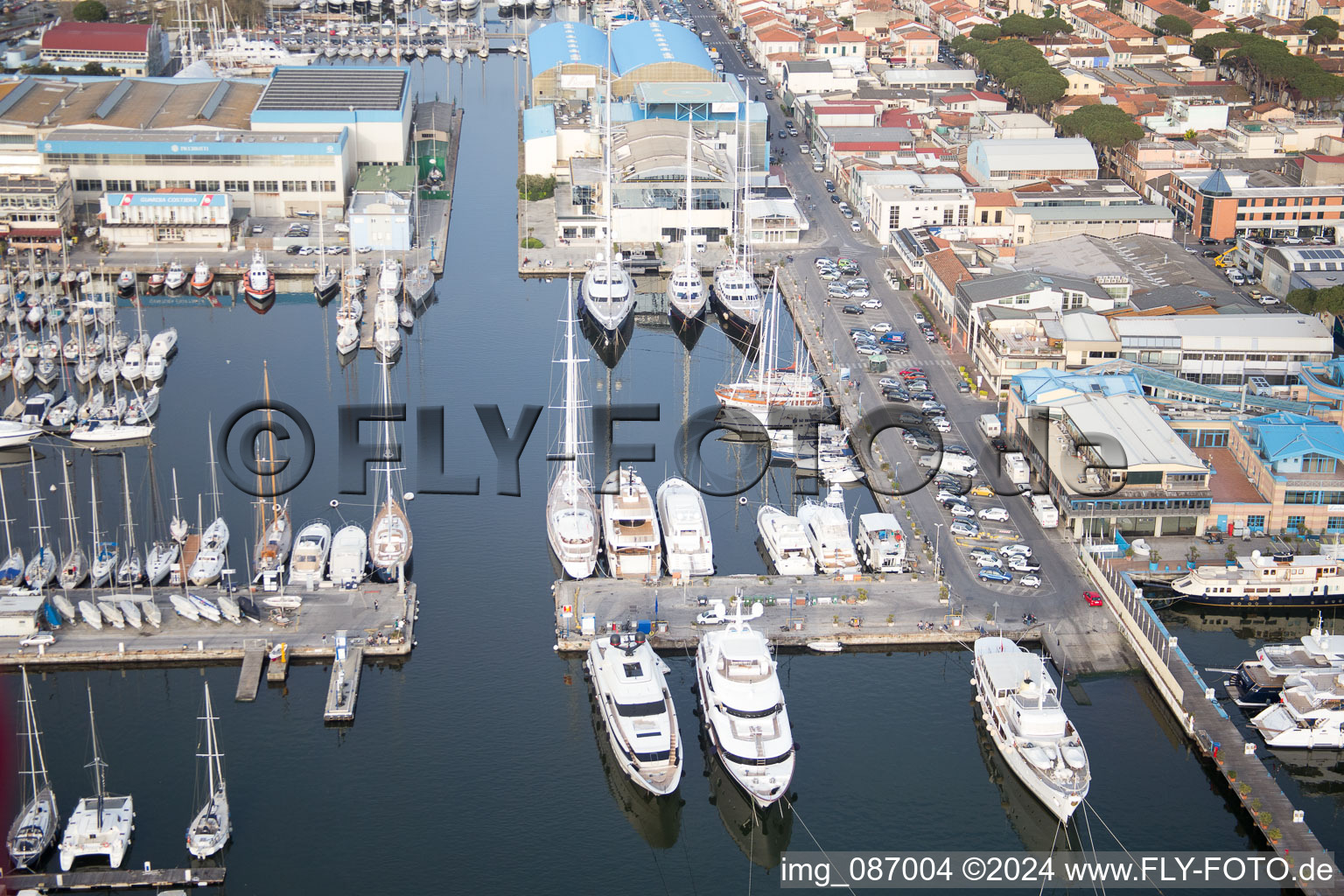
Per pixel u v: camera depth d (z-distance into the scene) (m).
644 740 178.12
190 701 192.50
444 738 187.00
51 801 170.00
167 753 182.75
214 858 166.50
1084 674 198.88
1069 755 175.62
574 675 199.38
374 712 191.12
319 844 169.62
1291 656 196.50
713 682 184.62
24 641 197.88
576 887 165.50
